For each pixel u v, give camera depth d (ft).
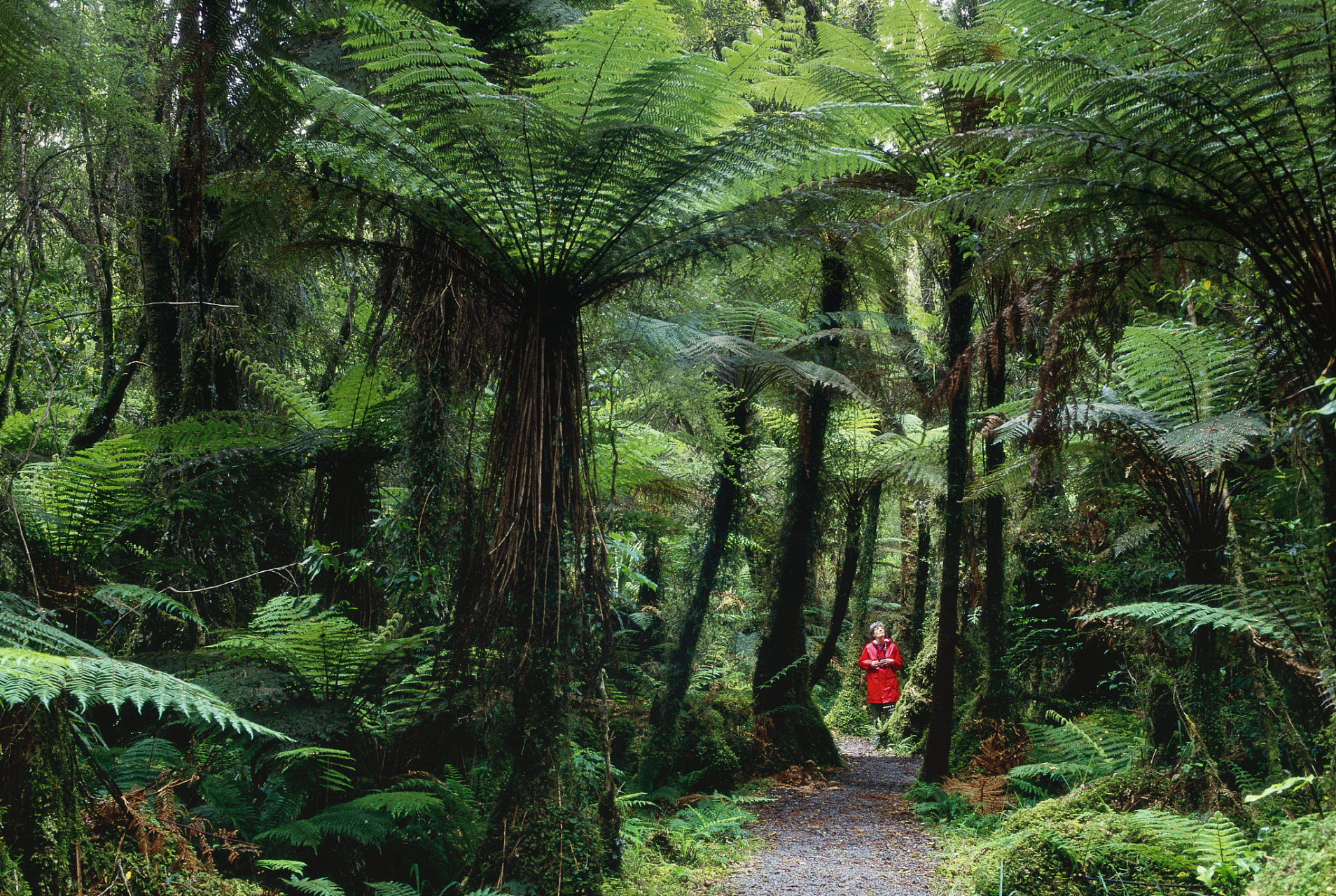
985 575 22.62
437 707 13.84
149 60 12.30
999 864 12.20
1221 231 10.67
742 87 12.07
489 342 14.53
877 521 34.94
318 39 16.65
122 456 12.53
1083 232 11.53
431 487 14.61
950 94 18.24
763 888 13.89
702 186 11.87
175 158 13.60
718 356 18.86
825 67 19.61
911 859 15.66
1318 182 9.12
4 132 13.23
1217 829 10.03
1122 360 14.21
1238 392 13.24
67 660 8.00
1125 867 11.08
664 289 15.23
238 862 11.64
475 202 11.75
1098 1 14.26
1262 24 9.68
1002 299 15.90
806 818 19.04
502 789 12.55
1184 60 10.35
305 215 13.03
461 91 10.50
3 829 8.64
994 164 14.02
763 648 26.11
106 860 9.56
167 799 10.42
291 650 13.33
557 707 11.59
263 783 13.46
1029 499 19.51
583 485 12.21
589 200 11.33
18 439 16.24
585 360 12.66
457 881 12.55
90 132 13.57
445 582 14.71
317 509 16.87
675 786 20.43
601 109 11.18
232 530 16.49
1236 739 13.52
